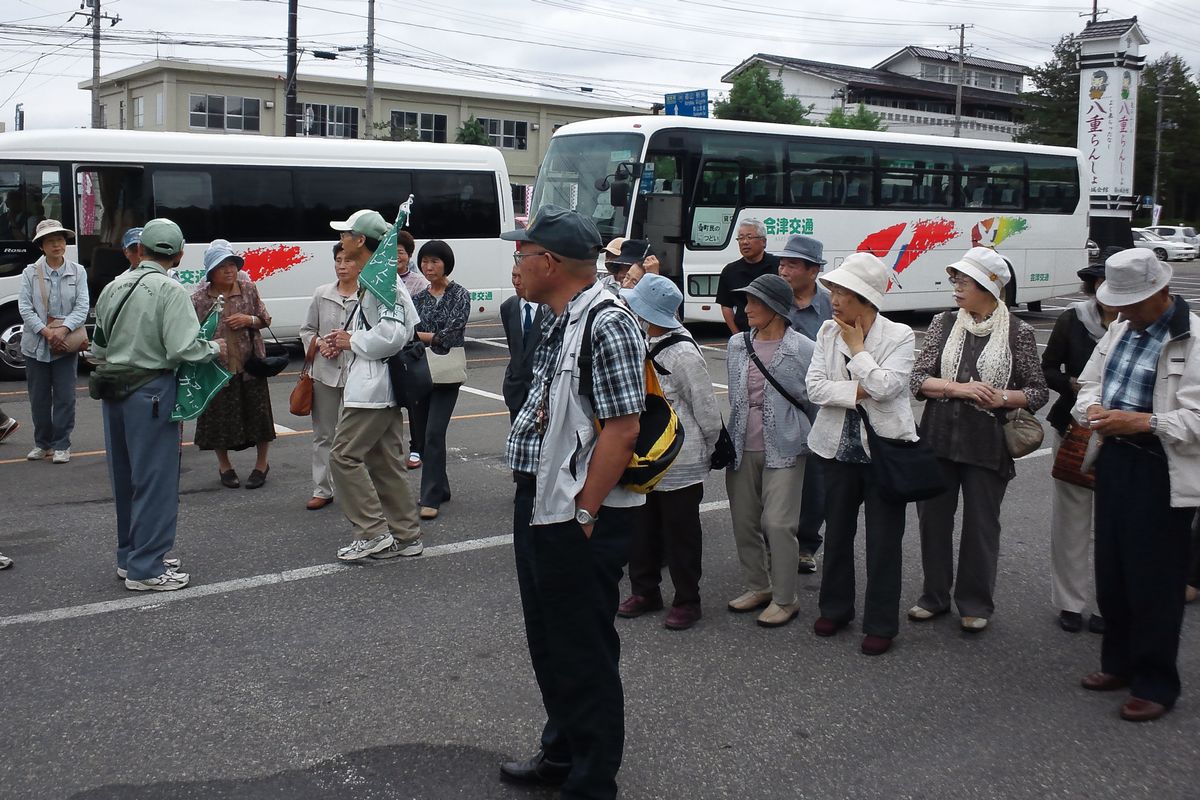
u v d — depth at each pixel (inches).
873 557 194.9
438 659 190.4
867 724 168.1
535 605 142.3
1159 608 167.2
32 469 336.8
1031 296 874.8
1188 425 157.6
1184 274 1477.6
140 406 216.1
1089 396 176.1
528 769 148.3
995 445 199.2
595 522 132.6
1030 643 202.8
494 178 649.6
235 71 1860.2
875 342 189.6
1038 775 152.9
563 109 2181.3
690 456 202.4
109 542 259.0
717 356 626.5
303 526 273.3
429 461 280.8
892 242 775.1
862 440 193.5
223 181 568.4
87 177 538.6
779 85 1834.4
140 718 166.7
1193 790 149.4
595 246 133.3
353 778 149.9
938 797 146.6
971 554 204.7
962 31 2039.9
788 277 245.0
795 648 198.7
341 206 601.0
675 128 661.9
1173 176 2425.0
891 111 2527.1
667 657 193.8
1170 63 2482.8
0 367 532.7
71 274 342.6
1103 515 172.6
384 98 2000.5
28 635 199.3
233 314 302.5
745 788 148.3
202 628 203.5
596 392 128.7
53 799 143.1
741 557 217.5
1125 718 170.4
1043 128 2304.4
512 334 252.5
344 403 236.7
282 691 176.9
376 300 234.4
